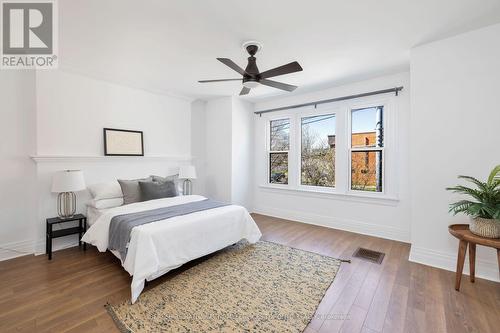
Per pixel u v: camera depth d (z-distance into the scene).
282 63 3.00
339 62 3.01
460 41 2.37
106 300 1.96
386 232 3.53
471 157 2.36
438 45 2.48
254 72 2.45
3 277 2.33
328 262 2.68
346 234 3.70
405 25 2.20
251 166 5.09
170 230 2.26
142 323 1.69
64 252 2.96
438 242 2.55
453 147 2.44
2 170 2.75
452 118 2.44
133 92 3.88
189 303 1.92
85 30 2.22
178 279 2.30
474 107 2.33
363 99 3.72
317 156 4.36
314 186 4.39
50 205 3.01
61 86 3.11
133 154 3.82
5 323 1.68
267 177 5.00
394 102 3.43
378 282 2.26
